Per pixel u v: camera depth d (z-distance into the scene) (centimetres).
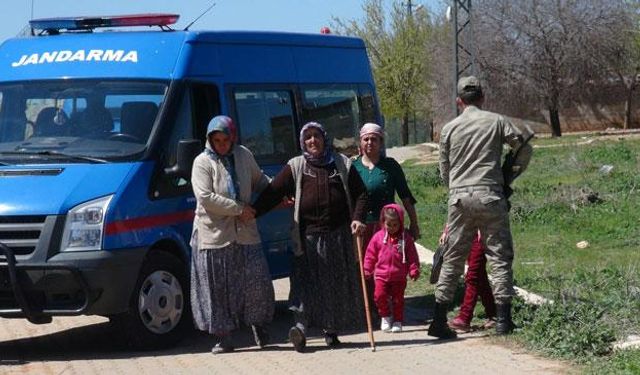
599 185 2039
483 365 848
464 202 937
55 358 957
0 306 952
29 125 1041
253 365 891
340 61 1263
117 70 1042
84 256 923
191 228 1015
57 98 1044
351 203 939
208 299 933
